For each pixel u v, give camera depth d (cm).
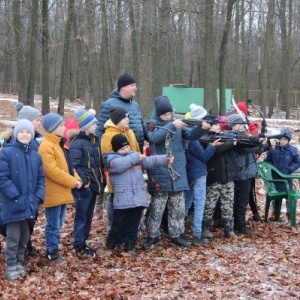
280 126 2534
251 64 4438
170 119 673
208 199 727
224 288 531
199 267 604
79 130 635
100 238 717
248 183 761
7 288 517
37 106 3112
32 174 545
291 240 734
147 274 572
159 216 674
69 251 648
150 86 1733
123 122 639
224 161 721
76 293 511
